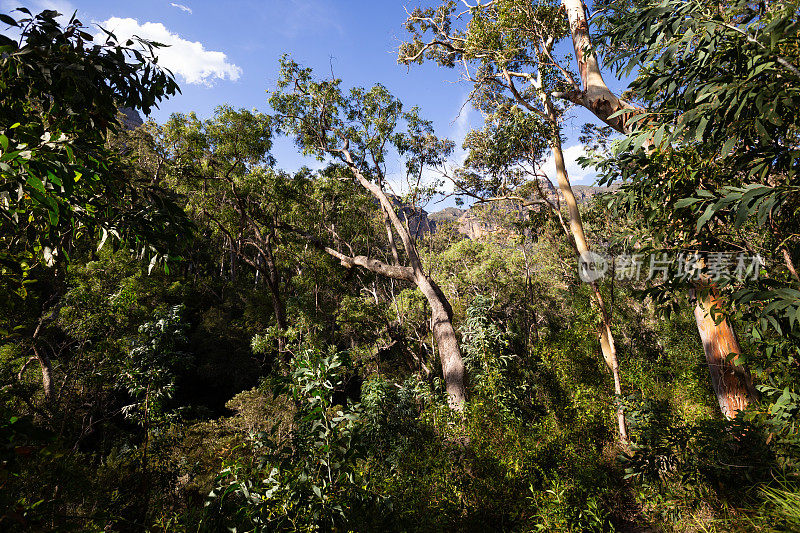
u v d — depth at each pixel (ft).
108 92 7.32
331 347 17.84
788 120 6.50
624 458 11.75
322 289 59.62
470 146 34.78
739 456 9.62
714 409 20.77
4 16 6.21
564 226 29.66
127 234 8.18
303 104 46.34
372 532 11.88
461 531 14.15
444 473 15.52
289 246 53.83
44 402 25.79
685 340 34.53
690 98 6.54
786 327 6.97
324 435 10.62
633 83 7.34
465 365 33.73
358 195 56.08
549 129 27.68
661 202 8.56
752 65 5.58
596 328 25.88
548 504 13.42
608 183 9.26
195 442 29.37
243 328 63.46
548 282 57.31
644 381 25.23
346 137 48.62
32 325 29.01
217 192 47.09
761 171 6.77
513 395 24.52
